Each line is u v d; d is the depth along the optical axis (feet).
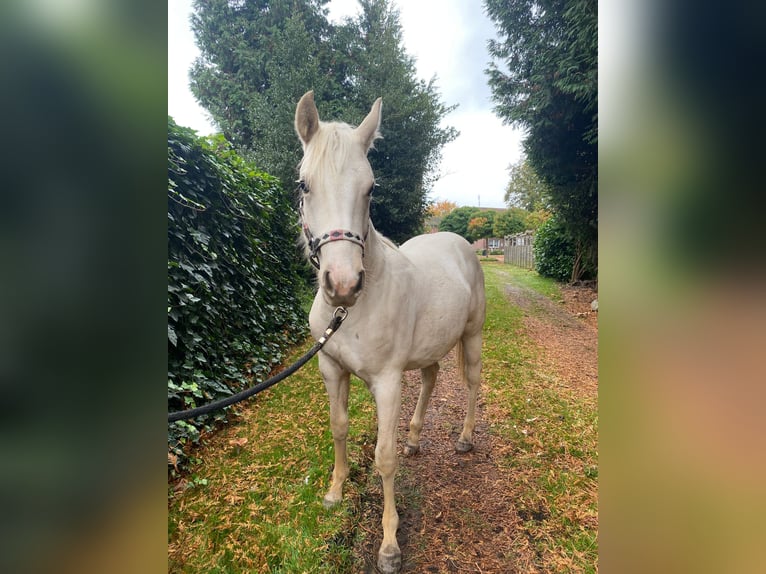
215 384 8.56
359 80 32.55
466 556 5.33
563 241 36.73
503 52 24.50
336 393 5.90
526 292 30.58
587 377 12.33
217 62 36.06
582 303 25.75
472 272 7.88
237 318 11.22
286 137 26.89
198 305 8.77
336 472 6.29
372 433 8.43
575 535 5.64
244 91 33.88
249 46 35.35
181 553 5.13
